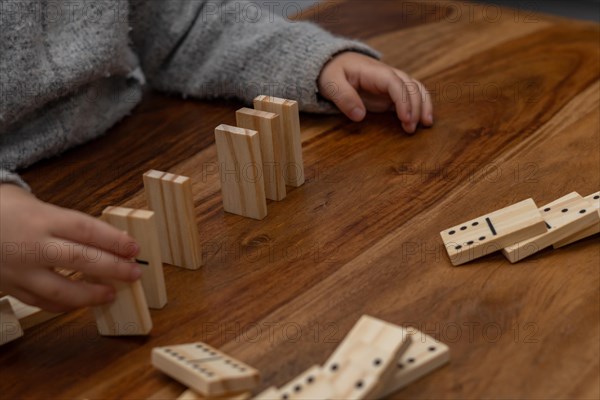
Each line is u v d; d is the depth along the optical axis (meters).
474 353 0.54
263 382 0.53
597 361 0.52
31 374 0.55
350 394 0.47
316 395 0.48
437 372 0.53
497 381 0.51
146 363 0.55
